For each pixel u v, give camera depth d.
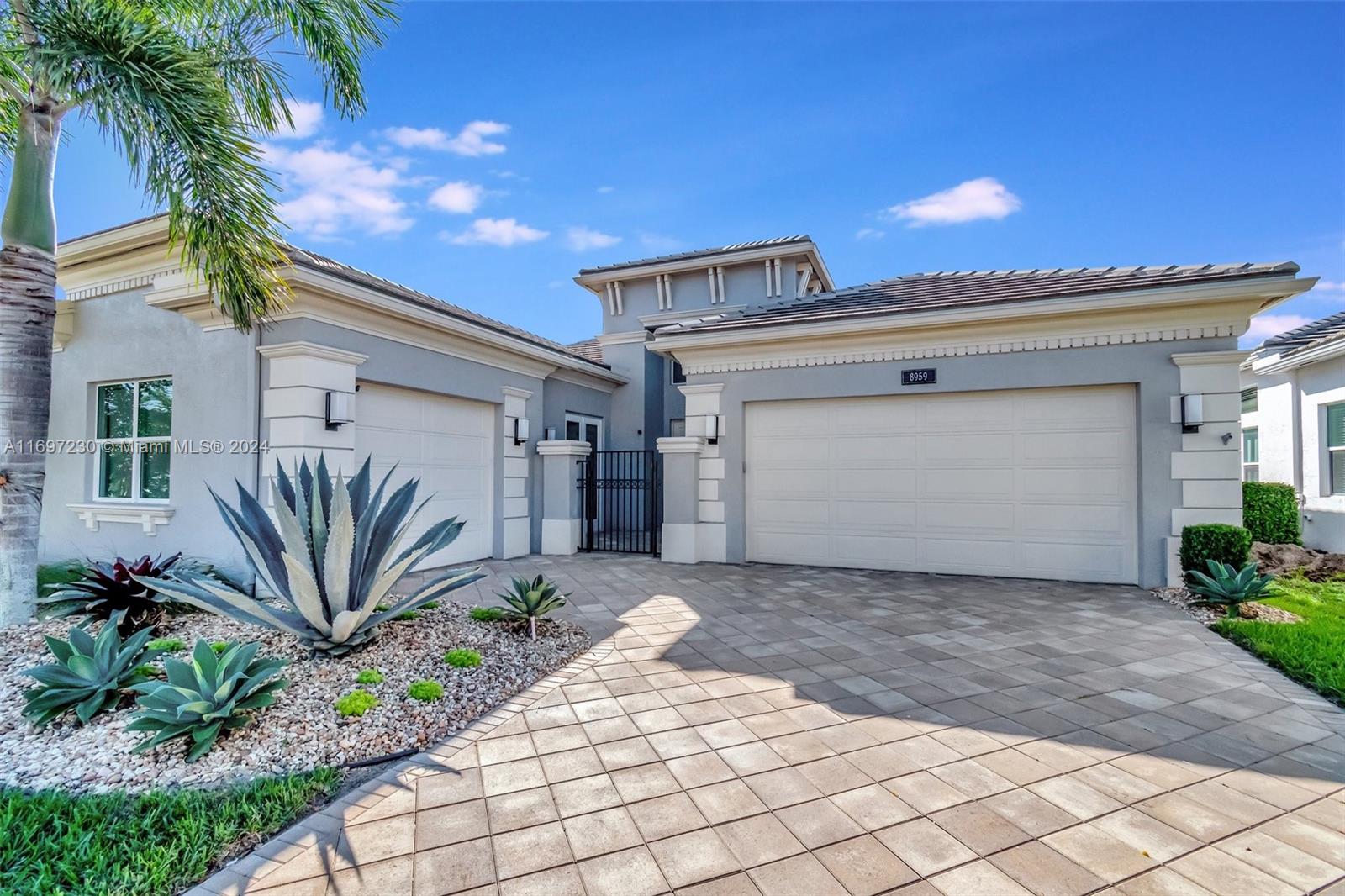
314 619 4.39
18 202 5.48
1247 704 4.08
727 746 3.48
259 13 6.11
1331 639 5.27
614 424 14.90
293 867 2.41
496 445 10.24
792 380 9.59
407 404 8.52
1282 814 2.78
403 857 2.47
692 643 5.49
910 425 9.09
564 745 3.50
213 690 3.41
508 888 2.29
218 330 7.34
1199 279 7.30
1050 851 2.51
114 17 4.95
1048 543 8.41
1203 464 7.57
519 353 10.29
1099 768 3.21
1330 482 10.10
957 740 3.55
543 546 10.93
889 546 9.18
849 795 2.95
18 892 2.23
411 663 4.51
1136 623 6.19
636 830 2.67
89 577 5.57
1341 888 2.28
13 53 5.02
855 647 5.37
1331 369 9.90
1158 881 2.32
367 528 4.96
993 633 5.82
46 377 5.64
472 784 3.06
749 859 2.46
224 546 7.18
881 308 8.89
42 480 5.61
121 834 2.58
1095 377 8.03
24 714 3.51
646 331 14.88
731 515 9.88
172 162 5.36
